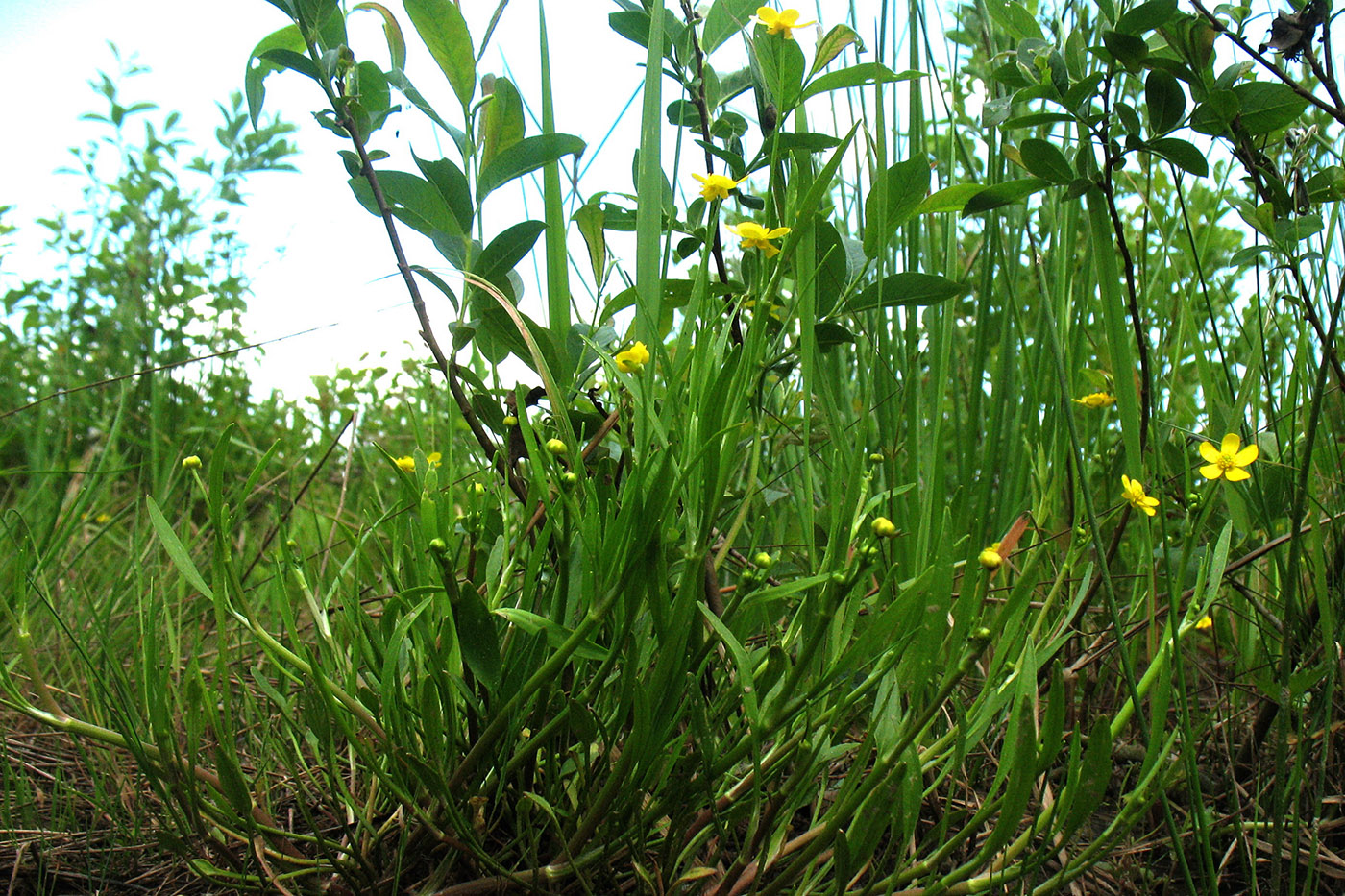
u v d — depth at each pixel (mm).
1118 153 290
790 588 229
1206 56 283
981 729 237
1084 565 367
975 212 300
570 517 241
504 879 246
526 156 292
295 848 270
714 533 295
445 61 290
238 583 243
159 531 240
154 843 297
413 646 263
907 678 239
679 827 240
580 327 305
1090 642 351
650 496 218
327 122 293
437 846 255
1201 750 321
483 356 320
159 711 241
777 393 346
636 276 272
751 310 296
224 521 239
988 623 343
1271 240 320
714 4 315
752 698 220
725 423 231
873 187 294
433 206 294
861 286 309
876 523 204
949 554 218
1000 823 214
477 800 243
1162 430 371
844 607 253
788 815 248
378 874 263
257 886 253
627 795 235
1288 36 272
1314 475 339
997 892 231
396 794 238
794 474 358
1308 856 280
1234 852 292
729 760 227
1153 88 285
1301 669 283
